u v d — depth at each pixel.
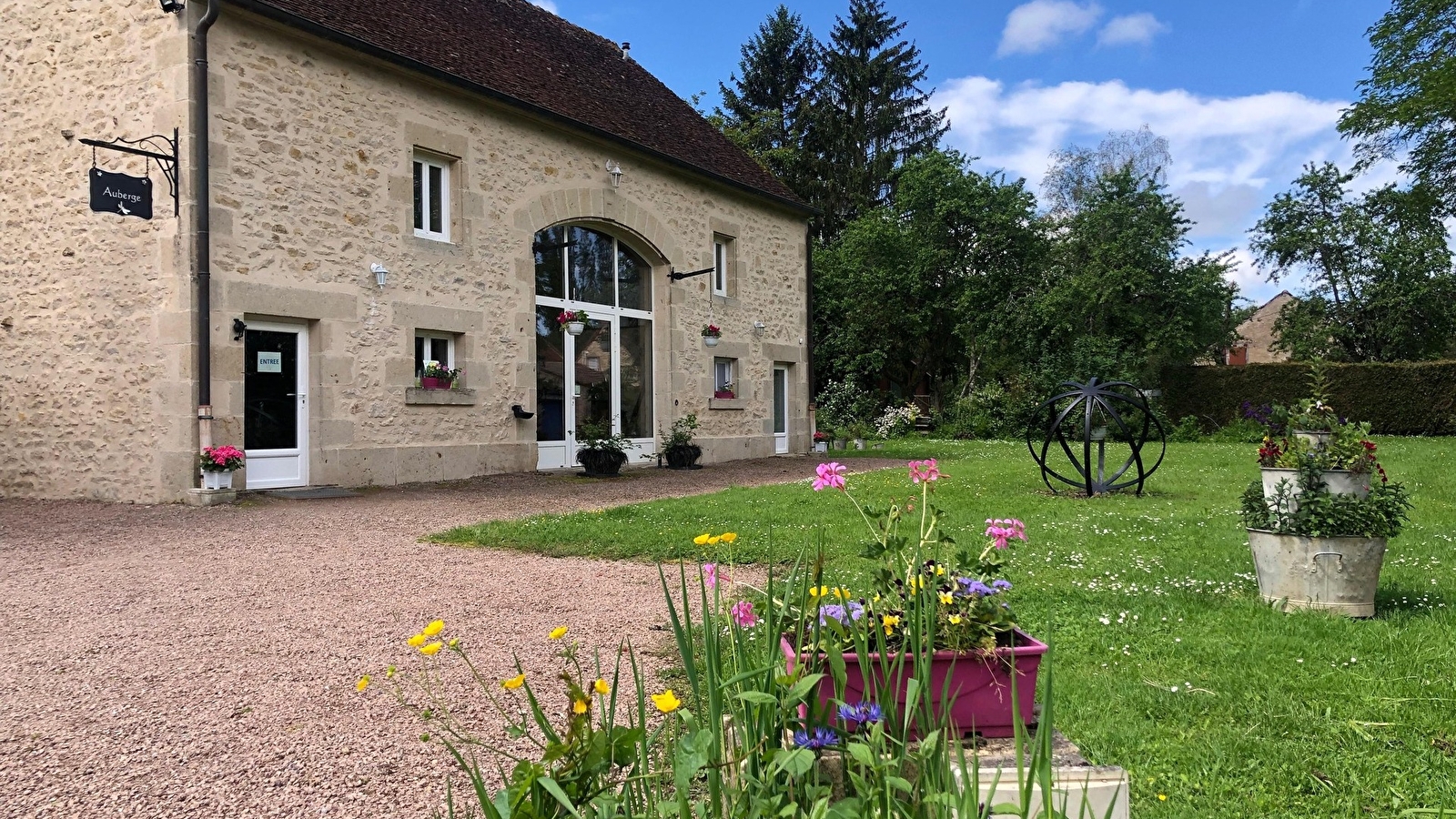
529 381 11.35
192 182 8.01
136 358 8.33
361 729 2.82
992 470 12.72
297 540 6.34
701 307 14.20
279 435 8.93
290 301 8.77
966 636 2.07
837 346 25.61
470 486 9.88
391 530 6.84
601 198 12.29
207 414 8.05
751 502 8.43
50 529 6.79
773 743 1.77
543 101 11.49
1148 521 7.42
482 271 10.73
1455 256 26.48
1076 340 22.72
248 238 8.45
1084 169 30.09
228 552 5.84
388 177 9.70
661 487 10.41
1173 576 5.12
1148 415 9.63
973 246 25.20
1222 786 2.41
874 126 31.64
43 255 8.89
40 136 8.90
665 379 13.56
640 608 4.43
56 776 2.48
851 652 2.01
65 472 8.77
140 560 5.58
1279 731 2.77
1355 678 3.24
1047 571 5.29
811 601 2.22
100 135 8.52
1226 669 3.36
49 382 8.86
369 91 9.52
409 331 9.89
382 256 9.63
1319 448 4.39
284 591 4.75
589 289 12.58
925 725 1.80
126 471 8.40
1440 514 7.70
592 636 3.91
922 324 25.48
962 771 1.59
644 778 1.75
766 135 31.94
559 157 11.72
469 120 10.56
